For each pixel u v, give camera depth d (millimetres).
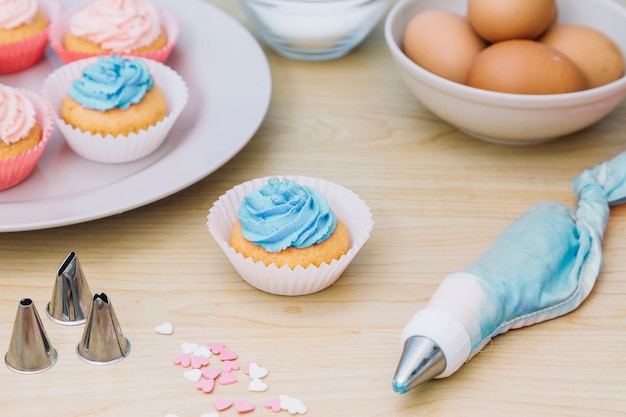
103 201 594
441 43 662
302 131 686
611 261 597
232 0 838
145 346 545
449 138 687
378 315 564
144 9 724
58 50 716
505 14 645
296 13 723
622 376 539
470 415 520
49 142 665
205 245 601
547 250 568
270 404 521
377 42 789
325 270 562
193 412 518
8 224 570
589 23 707
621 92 634
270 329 556
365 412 520
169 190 599
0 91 625
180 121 687
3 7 710
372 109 711
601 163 638
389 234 610
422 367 509
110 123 641
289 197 569
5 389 523
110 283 576
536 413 522
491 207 631
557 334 558
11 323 553
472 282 537
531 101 618
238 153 663
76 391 524
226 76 707
